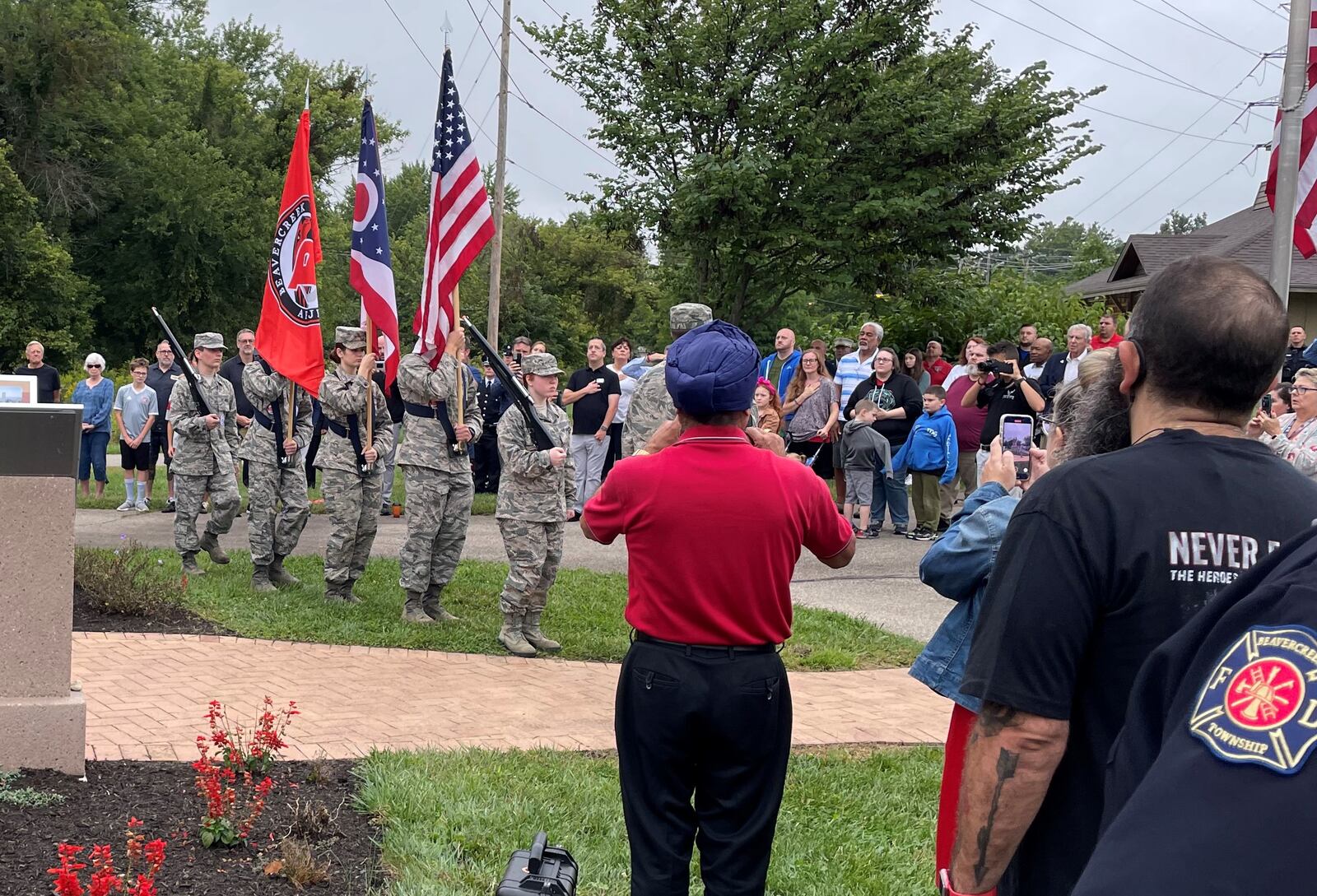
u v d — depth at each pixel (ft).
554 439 25.73
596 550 39.93
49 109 147.13
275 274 30.01
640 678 10.31
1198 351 6.66
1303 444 25.61
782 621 10.48
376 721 19.43
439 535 27.94
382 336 28.50
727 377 10.26
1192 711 3.54
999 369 37.70
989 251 85.46
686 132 66.08
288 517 30.30
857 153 66.49
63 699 15.29
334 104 187.83
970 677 6.72
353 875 12.97
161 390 47.80
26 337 132.57
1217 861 3.13
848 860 14.79
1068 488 6.64
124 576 26.89
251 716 19.08
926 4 65.92
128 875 11.68
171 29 194.39
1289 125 31.14
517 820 14.87
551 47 67.72
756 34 64.75
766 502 10.24
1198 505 6.41
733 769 10.40
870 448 40.47
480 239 27.50
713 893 10.35
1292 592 3.57
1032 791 6.48
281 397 30.01
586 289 219.00
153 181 152.25
